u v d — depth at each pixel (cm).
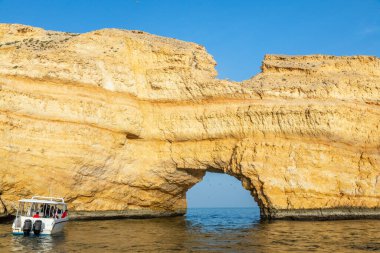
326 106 3578
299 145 3603
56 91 3453
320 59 4078
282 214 3559
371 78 3862
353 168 3647
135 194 3916
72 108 3462
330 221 3453
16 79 3341
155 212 4212
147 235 2667
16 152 3216
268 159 3606
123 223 3431
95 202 3647
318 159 3581
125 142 3762
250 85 3834
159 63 3966
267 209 3656
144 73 3972
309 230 2866
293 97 3694
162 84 3906
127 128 3709
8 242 2223
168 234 2747
